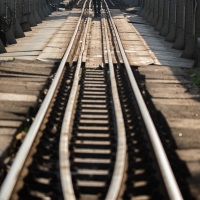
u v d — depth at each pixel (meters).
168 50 41.72
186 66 33.81
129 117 21.08
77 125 19.70
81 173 14.99
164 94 24.00
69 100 22.03
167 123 18.91
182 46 42.28
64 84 27.05
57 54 36.88
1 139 16.67
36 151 15.66
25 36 50.47
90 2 113.44
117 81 28.80
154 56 37.56
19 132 18.31
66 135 17.08
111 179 14.14
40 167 14.68
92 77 30.38
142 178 14.29
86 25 60.28
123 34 51.88
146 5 77.19
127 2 122.69
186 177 13.93
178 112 20.66
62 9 103.31
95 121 20.53
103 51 40.75
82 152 16.73
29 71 29.09
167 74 29.36
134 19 74.19
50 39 46.81
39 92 23.80
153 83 26.59
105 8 96.56
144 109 19.69
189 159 14.85
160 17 58.09
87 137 18.41
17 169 13.21
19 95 22.95
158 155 14.33
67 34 51.22
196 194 12.27
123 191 13.48
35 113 21.67
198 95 24.03
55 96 23.70
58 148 16.47
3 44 41.69
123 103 23.56
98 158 16.53
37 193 13.07
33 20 62.53
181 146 16.38
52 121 19.84
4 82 25.89
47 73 28.86
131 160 15.84
